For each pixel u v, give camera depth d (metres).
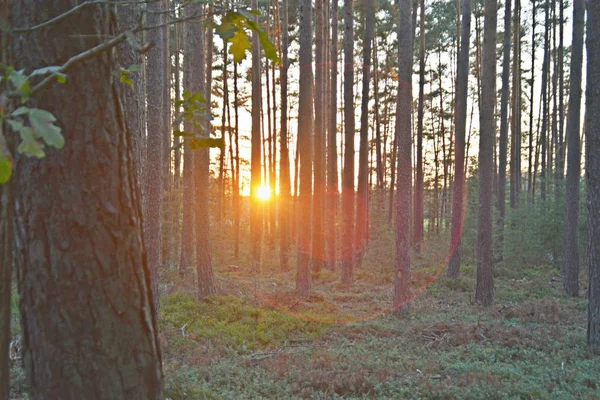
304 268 13.15
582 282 16.78
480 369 7.32
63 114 1.95
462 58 17.39
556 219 20.14
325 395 6.31
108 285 2.02
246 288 14.34
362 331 10.12
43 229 1.96
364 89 17.69
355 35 27.58
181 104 2.05
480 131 12.96
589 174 8.34
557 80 28.16
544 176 23.20
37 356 2.00
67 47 1.95
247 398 6.23
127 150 2.13
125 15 6.04
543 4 26.52
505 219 20.94
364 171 18.77
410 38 11.27
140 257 2.15
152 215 9.54
